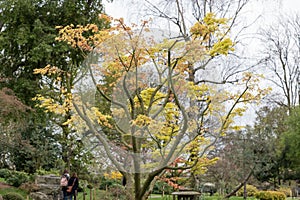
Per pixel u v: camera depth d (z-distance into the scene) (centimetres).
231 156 1684
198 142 595
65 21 1336
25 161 1809
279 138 2116
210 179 1678
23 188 1444
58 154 1811
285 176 2162
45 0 1323
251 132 1831
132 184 555
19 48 1322
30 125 1708
